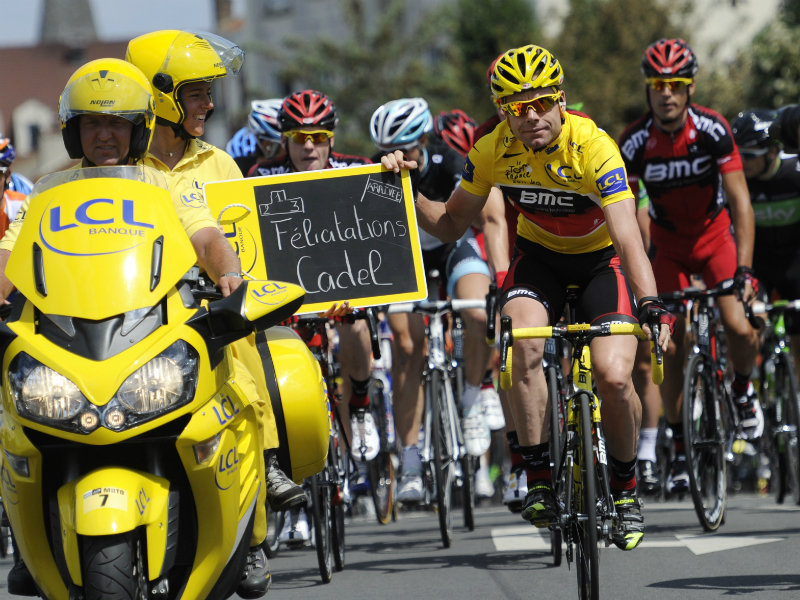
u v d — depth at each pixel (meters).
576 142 19.75
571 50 107.00
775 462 33.41
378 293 22.06
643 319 18.11
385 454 31.84
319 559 23.50
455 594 21.06
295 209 22.17
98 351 13.47
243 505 14.91
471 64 113.56
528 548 26.17
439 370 28.25
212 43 19.14
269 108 33.59
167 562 13.88
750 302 28.17
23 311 14.12
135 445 13.87
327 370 24.89
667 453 35.25
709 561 23.06
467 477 30.61
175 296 14.23
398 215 22.09
